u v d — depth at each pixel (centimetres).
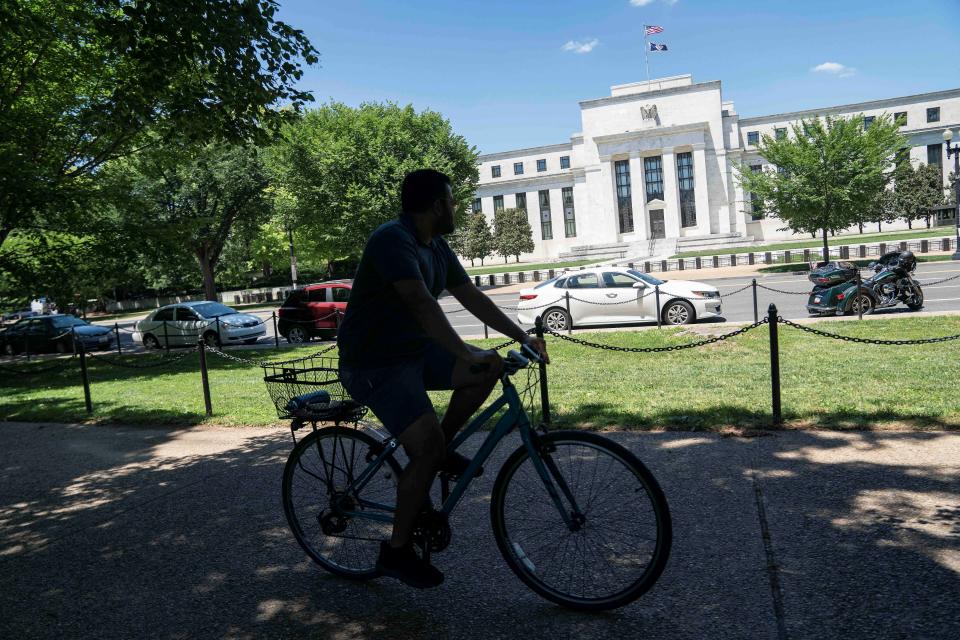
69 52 1385
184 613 310
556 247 8000
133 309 6012
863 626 245
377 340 277
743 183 3092
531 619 275
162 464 611
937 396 593
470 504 420
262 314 3600
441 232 288
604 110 6919
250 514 444
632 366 977
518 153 8131
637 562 271
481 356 263
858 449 462
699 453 486
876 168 2780
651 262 3997
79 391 1263
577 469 279
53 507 508
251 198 4238
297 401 324
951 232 4459
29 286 1548
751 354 1016
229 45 757
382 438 321
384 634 273
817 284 1366
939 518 335
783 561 304
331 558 341
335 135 3759
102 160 1567
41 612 324
